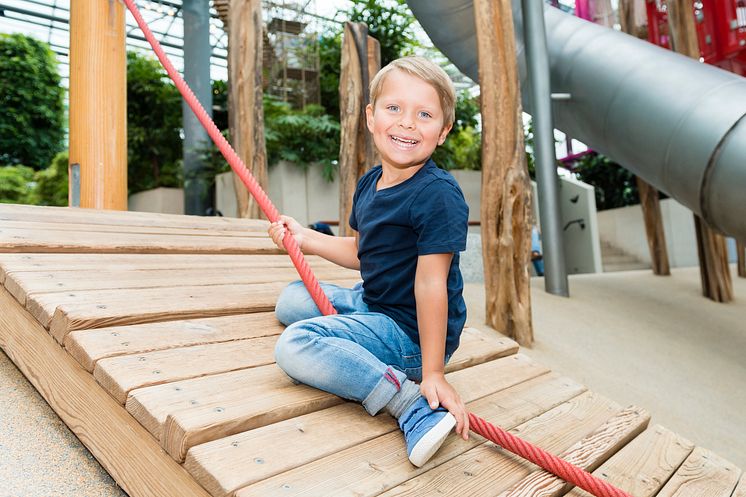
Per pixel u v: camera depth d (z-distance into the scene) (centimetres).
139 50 1131
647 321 441
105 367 131
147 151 1066
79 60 368
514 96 351
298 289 178
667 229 970
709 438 262
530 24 482
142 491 120
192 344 158
